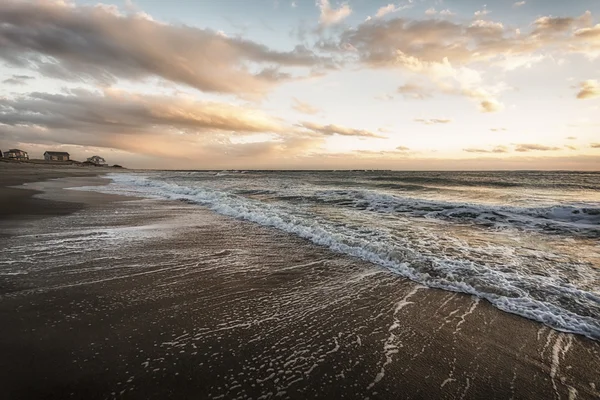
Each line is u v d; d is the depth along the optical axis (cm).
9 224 839
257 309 384
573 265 567
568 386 259
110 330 320
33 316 343
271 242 727
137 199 1541
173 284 455
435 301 418
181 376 252
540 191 1991
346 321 360
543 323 362
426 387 252
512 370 279
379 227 903
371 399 236
